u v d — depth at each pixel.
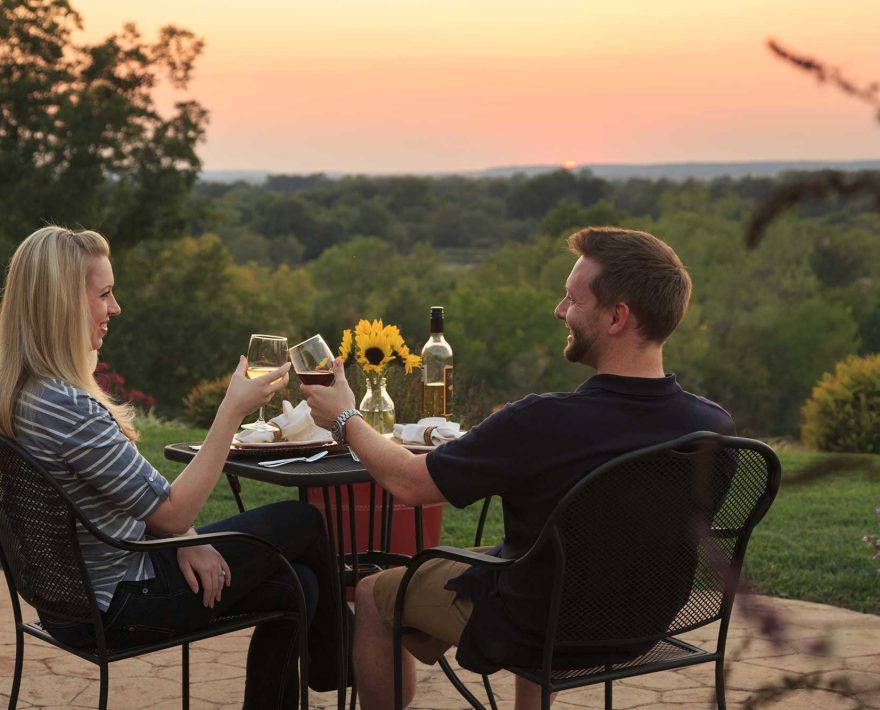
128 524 2.20
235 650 3.55
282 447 2.64
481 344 49.56
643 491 1.88
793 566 4.82
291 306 50.59
